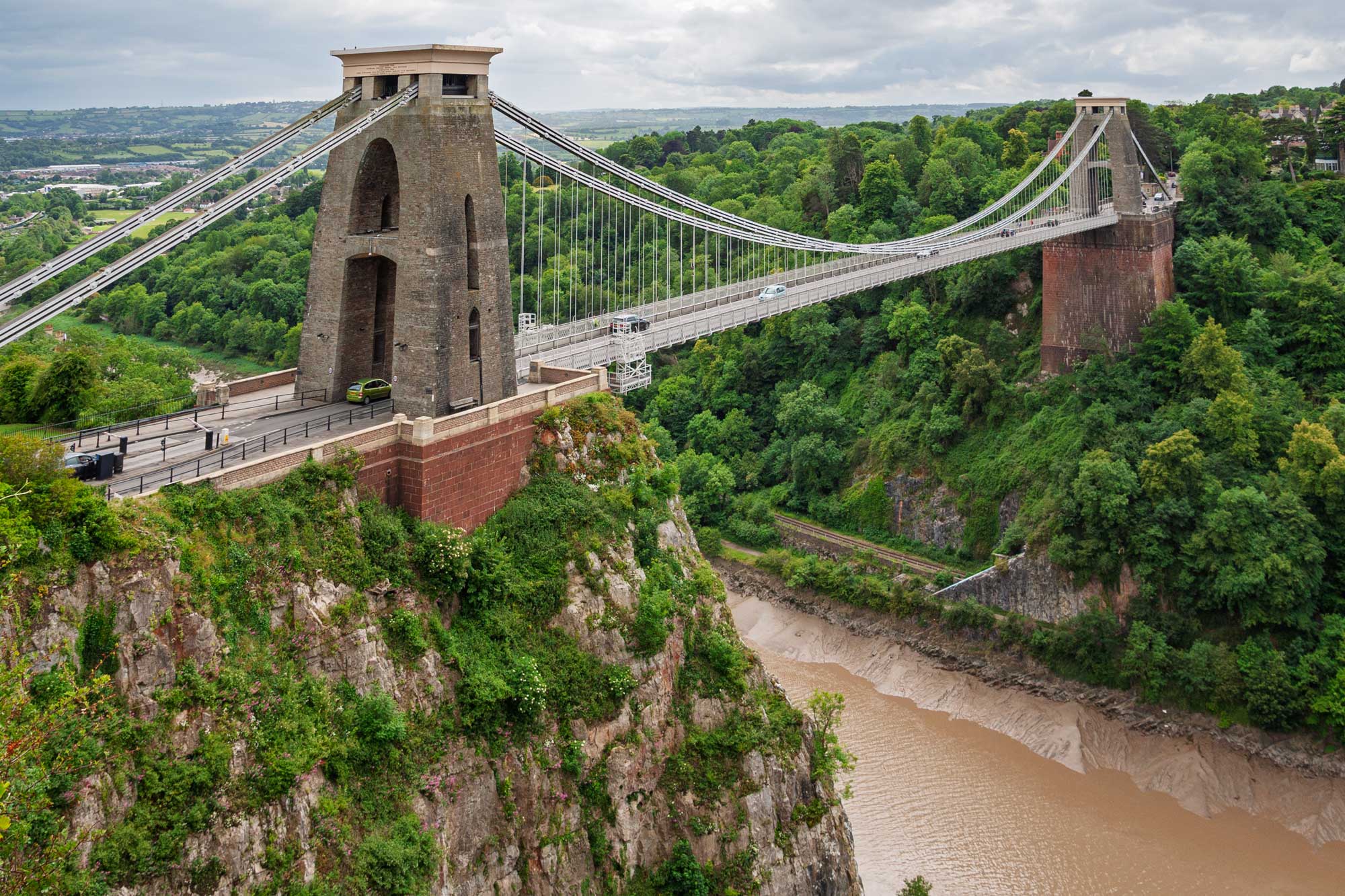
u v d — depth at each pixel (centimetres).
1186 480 9700
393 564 4762
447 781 4575
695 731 5703
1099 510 9838
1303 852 7769
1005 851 7425
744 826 5591
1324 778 8312
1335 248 12550
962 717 9306
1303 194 13050
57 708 3228
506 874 4738
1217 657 8981
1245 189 12619
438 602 4947
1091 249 11538
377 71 5428
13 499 3622
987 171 16375
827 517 12006
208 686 3925
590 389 6222
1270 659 8825
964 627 10069
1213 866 7469
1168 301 11494
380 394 5803
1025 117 18488
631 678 5391
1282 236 12488
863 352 13112
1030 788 8262
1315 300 11006
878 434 12150
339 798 4181
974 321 12756
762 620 10744
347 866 4091
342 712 4325
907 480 11644
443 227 5366
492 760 4778
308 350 5847
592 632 5359
